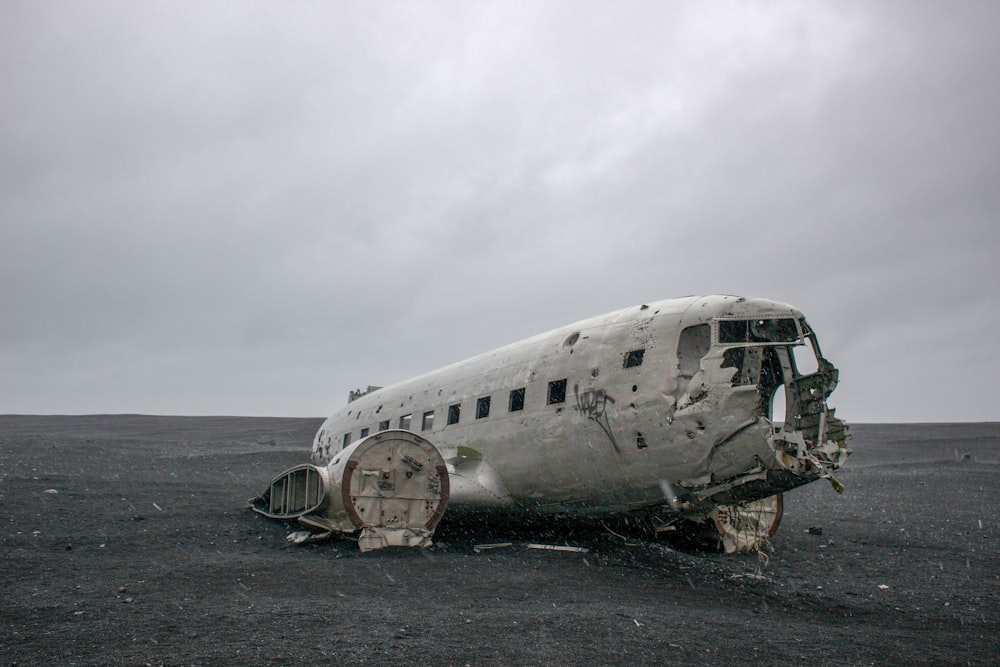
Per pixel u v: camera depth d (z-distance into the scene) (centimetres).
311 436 5019
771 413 1111
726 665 587
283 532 1311
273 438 4741
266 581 873
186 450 3562
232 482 2288
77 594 786
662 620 727
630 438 1075
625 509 1165
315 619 686
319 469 1233
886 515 1877
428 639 626
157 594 793
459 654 588
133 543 1146
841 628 748
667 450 1027
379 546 1142
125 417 7150
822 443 991
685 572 1047
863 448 4191
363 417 1958
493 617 713
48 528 1242
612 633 666
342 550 1153
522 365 1361
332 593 818
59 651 579
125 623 666
